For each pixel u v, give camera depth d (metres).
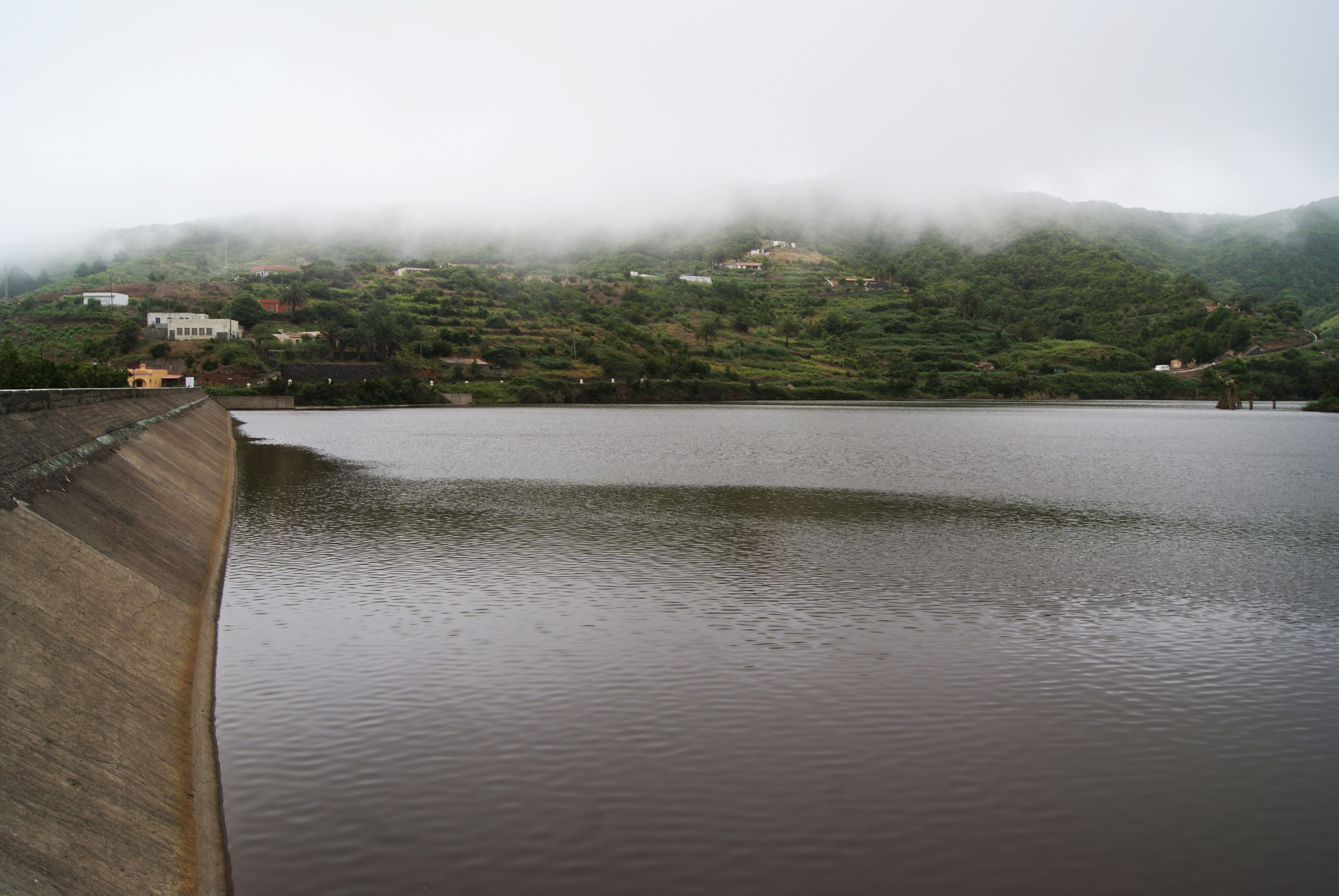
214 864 12.24
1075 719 18.33
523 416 139.12
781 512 43.53
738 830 13.82
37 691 12.71
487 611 25.47
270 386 154.62
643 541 35.78
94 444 29.77
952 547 35.38
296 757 16.06
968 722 18.06
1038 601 27.34
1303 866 13.18
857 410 166.12
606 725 17.62
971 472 62.41
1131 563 32.72
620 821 14.00
